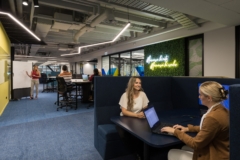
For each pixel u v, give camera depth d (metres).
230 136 0.70
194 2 3.03
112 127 2.31
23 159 2.24
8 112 4.77
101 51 11.07
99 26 6.09
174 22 5.89
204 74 5.44
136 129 1.58
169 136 1.40
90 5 4.29
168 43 6.55
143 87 2.89
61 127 3.49
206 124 1.13
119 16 5.00
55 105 5.77
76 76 8.02
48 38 8.00
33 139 2.87
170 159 1.49
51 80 9.73
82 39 8.52
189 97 2.87
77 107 5.47
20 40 6.80
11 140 2.82
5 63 5.43
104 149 2.17
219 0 2.94
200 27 5.21
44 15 4.89
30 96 7.21
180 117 2.07
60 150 2.49
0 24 4.43
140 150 2.05
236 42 4.58
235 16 3.73
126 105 2.25
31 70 7.56
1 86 4.69
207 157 1.15
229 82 2.28
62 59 15.88
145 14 4.93
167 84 3.18
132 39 7.92
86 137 2.98
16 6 3.93
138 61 8.90
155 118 1.75
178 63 6.18
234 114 0.68
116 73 10.13
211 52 5.22
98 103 2.50
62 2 4.00
